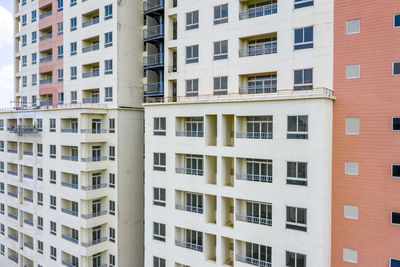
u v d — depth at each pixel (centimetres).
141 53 3297
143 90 3325
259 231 2150
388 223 1897
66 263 3206
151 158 2706
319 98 1911
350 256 2027
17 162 3884
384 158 1905
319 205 1933
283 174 2056
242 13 2388
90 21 3272
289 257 2047
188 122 2592
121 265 3105
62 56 3575
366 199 1966
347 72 2014
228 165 2422
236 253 2256
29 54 4066
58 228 3272
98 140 3042
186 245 2544
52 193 3334
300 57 2158
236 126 2245
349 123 2016
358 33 1967
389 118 1886
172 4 2778
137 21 3241
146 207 2741
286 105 2036
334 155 2064
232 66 2428
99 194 3058
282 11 2216
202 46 2577
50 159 3347
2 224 4253
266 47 2320
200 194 2500
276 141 2080
